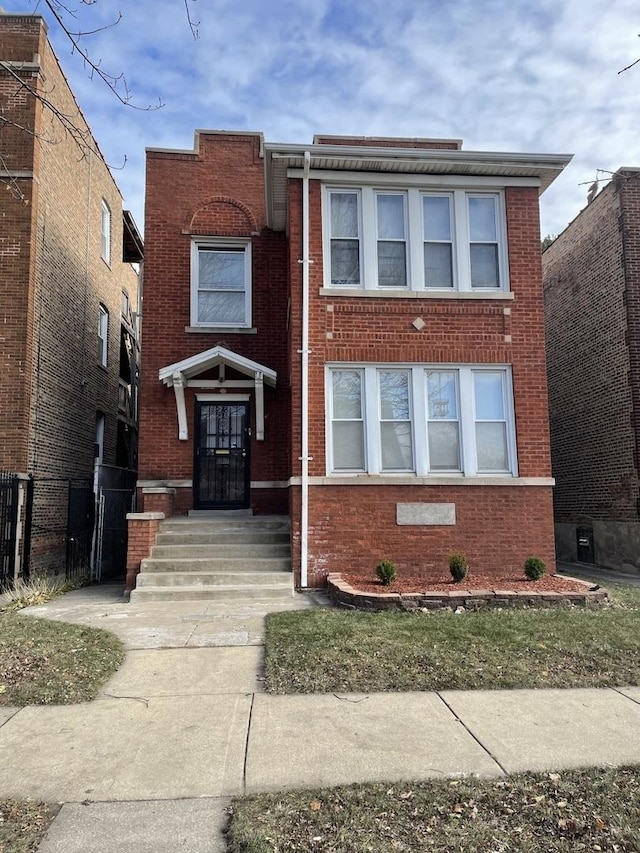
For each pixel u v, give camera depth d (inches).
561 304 666.8
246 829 127.0
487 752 162.9
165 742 170.6
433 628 272.5
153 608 340.5
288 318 486.3
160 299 501.7
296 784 147.2
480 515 403.2
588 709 192.4
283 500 480.7
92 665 233.3
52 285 516.1
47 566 494.0
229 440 489.7
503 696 203.0
